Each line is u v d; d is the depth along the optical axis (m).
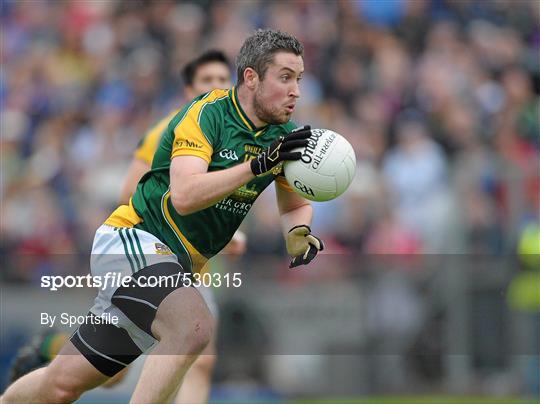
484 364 40.06
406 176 45.91
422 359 39.75
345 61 55.03
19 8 62.00
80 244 45.81
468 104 51.88
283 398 38.25
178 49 56.88
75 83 57.16
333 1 58.19
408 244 42.28
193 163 19.06
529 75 54.66
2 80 58.00
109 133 51.69
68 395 20.39
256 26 57.47
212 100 19.86
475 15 58.41
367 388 39.09
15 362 24.61
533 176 41.78
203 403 24.58
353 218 44.03
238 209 20.22
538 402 36.97
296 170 19.38
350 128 50.81
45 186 49.47
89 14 60.75
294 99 19.48
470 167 43.03
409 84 53.97
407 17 57.59
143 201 20.28
